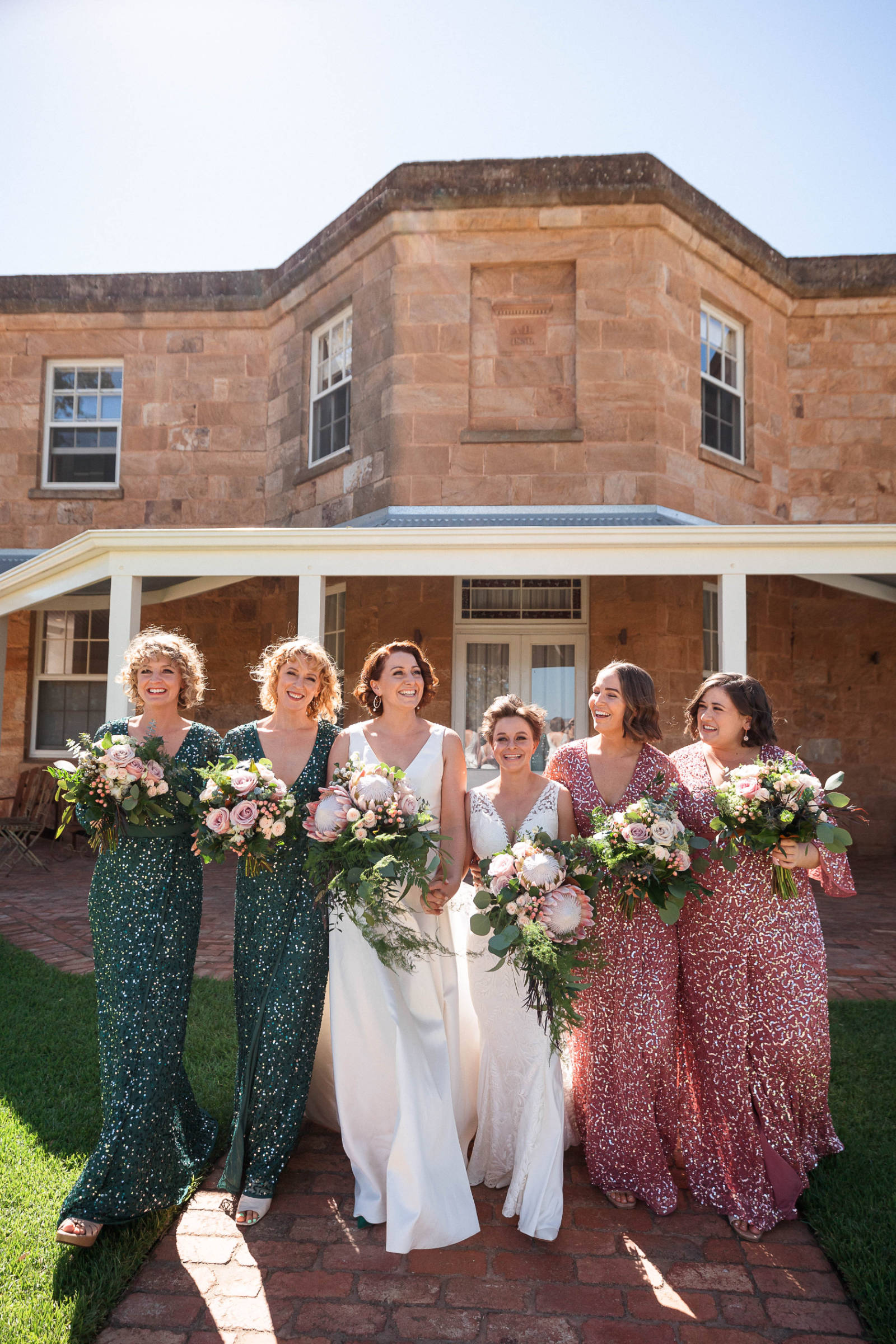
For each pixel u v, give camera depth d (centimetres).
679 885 246
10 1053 371
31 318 1077
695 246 882
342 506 916
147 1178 247
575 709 903
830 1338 204
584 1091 280
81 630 1114
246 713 1027
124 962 261
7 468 1084
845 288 987
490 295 870
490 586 923
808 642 1003
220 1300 216
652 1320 210
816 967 271
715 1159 269
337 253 933
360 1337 203
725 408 948
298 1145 302
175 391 1057
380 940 248
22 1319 205
